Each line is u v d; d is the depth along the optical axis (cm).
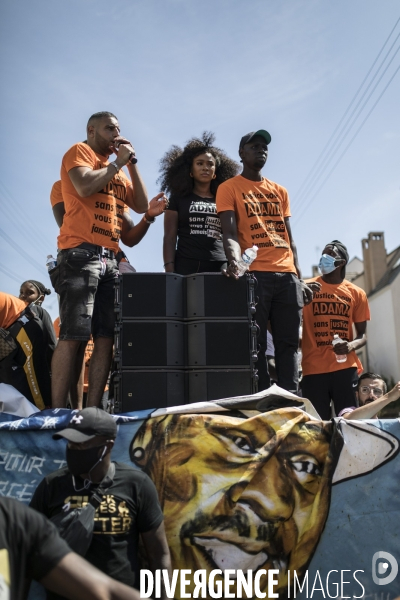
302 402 375
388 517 350
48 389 444
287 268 452
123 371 389
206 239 502
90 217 412
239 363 399
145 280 402
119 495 288
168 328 397
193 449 341
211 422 347
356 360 520
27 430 337
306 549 338
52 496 291
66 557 231
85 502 285
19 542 229
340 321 527
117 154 412
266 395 363
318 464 352
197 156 514
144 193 452
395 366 3108
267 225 460
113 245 425
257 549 330
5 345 427
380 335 3309
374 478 354
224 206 455
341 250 537
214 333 400
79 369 434
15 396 378
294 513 342
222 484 335
